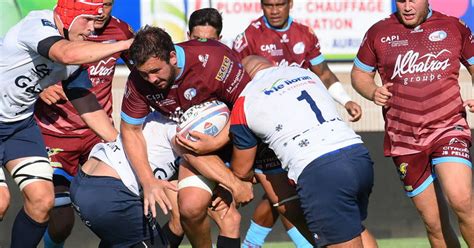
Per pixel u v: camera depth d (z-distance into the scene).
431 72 21.41
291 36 26.05
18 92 19.44
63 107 23.66
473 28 29.28
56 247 23.75
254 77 18.73
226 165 19.41
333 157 17.31
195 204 18.75
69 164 24.02
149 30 17.44
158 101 18.41
